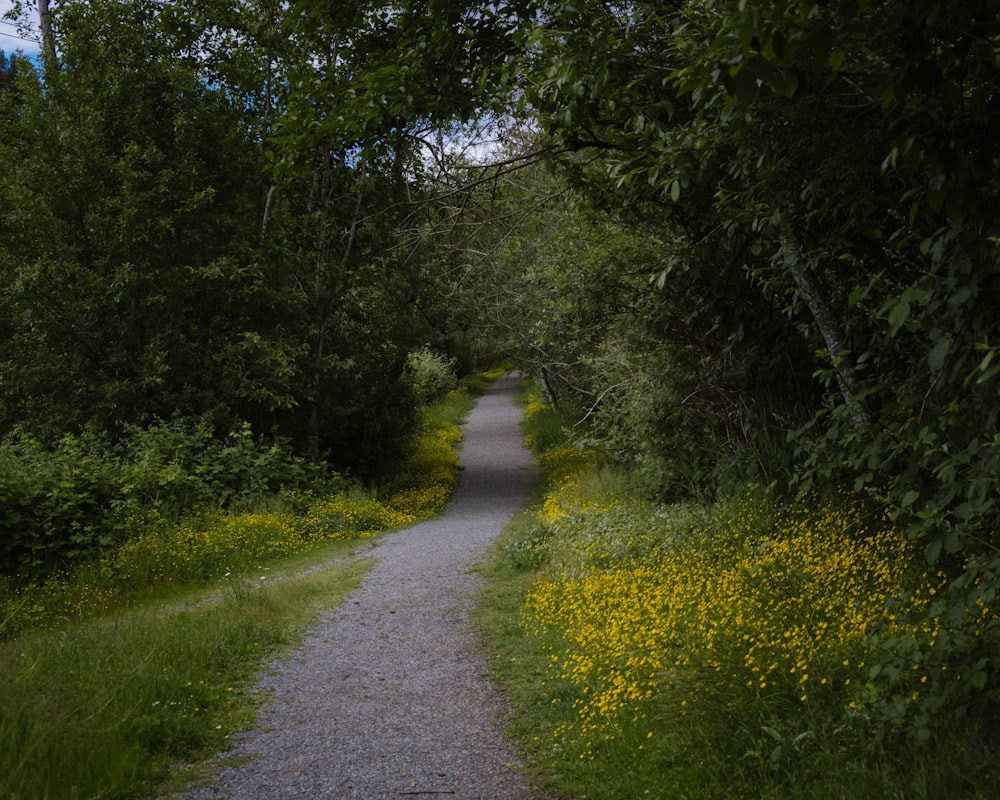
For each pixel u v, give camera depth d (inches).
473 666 243.4
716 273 343.3
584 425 908.6
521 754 175.3
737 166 214.1
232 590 379.6
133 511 488.7
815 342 327.6
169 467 562.6
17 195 625.6
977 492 144.6
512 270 776.9
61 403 652.7
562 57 206.4
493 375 2800.2
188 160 671.8
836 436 236.8
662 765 152.3
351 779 167.2
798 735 140.0
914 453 192.5
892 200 197.9
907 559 205.9
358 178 703.7
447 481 932.6
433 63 277.4
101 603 374.9
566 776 160.2
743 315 358.9
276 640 282.0
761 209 228.8
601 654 205.8
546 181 417.1
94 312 641.0
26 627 337.7
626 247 380.8
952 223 156.7
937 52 139.7
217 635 272.5
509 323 952.9
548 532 437.1
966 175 139.4
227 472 634.8
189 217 657.6
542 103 236.5
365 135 304.2
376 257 813.9
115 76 663.8
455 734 190.2
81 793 154.0
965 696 128.6
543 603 286.0
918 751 128.6
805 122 182.4
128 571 420.2
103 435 611.5
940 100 131.1
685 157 214.5
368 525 636.7
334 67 315.3
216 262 667.4
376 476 919.7
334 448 892.6
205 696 212.7
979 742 126.1
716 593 218.7
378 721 201.6
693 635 189.8
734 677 161.9
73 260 649.0
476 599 337.4
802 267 244.4
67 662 222.7
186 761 177.6
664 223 352.5
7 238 649.0
